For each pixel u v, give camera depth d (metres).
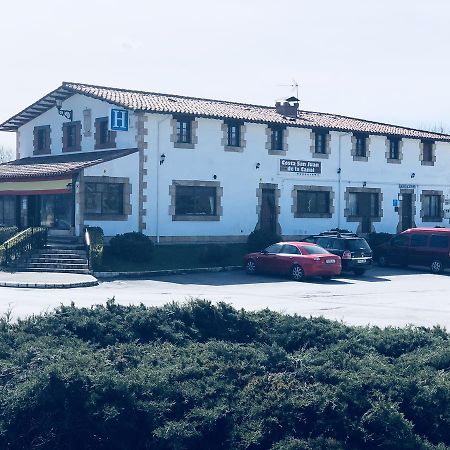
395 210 40.03
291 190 35.75
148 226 31.17
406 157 40.53
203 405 7.87
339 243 29.47
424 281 27.33
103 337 9.69
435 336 10.17
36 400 7.61
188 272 28.19
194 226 32.56
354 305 19.67
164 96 36.09
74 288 23.06
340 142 37.62
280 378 8.23
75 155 34.22
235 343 10.03
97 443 7.73
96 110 33.50
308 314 17.61
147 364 8.70
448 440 7.56
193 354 9.18
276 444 7.26
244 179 34.12
